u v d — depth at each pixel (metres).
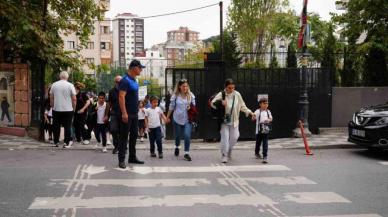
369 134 10.77
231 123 10.02
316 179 8.39
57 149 11.47
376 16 18.62
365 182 8.21
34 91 13.32
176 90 10.52
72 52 15.53
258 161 10.22
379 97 16.06
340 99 15.78
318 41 36.62
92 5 15.64
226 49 42.38
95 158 10.25
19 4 13.55
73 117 12.88
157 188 7.57
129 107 9.29
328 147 12.32
